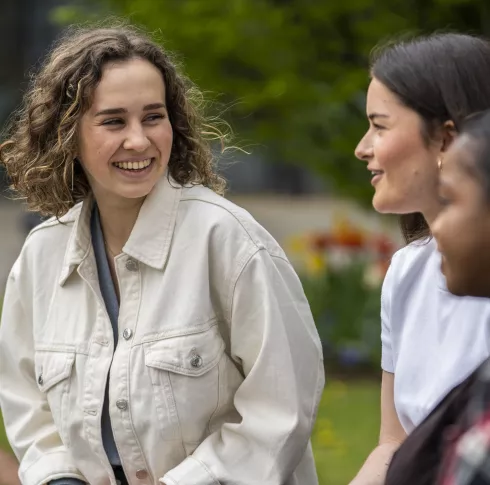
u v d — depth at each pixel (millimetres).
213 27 14609
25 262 6203
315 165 16969
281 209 44000
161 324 5652
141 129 5602
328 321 17547
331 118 16125
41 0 45125
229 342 5789
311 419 5746
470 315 4988
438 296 5129
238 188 48438
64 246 6105
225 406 5762
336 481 11562
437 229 3762
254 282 5605
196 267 5672
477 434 3510
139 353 5652
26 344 6289
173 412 5578
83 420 5793
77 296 5961
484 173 3629
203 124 6195
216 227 5695
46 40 45375
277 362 5566
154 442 5617
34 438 6145
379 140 4836
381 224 18188
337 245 17781
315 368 5812
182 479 5477
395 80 4754
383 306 5477
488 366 3811
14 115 6453
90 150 5664
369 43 14273
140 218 5785
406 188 4805
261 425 5559
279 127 16219
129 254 5742
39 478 5941
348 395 15773
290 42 15031
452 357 5004
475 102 4602
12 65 45531
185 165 6008
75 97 5633
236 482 5504
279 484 5516
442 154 4578
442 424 3957
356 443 13148
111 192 5820
